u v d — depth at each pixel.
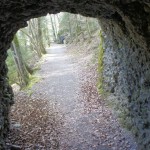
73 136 10.59
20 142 10.15
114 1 6.76
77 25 34.81
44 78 19.92
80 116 12.48
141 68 8.58
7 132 10.50
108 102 13.17
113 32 11.97
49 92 16.62
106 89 14.24
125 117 10.88
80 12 8.78
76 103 14.16
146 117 8.30
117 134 10.14
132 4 6.61
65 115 12.83
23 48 24.70
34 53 32.34
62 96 15.60
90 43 27.12
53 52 36.72
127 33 9.21
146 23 6.60
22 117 13.03
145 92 8.36
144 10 6.34
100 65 15.88
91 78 17.22
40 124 11.97
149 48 7.07
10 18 7.50
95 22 31.05
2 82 9.84
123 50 11.11
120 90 12.12
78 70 20.58
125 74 11.07
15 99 16.31
